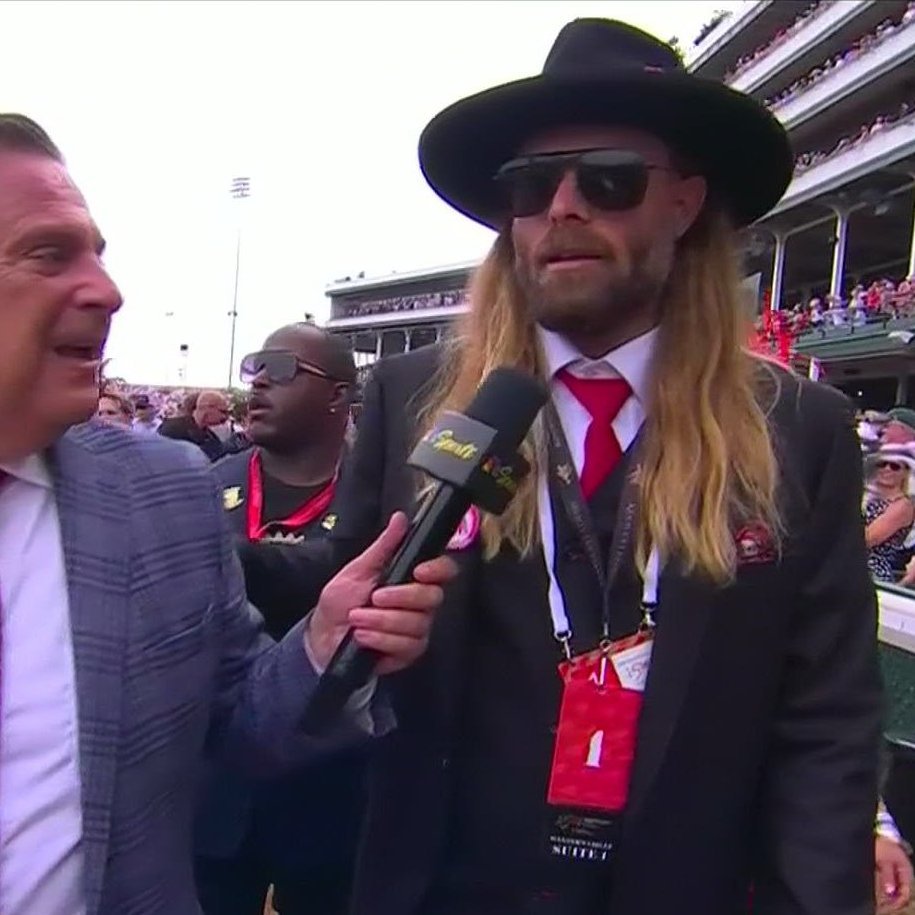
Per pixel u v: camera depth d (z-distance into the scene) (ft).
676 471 5.92
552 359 6.28
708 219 6.75
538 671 5.88
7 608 4.66
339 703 5.30
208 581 5.39
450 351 6.79
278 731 5.66
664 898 5.74
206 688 5.37
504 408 5.45
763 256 132.16
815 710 6.05
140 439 5.47
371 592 5.45
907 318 82.33
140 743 4.91
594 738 5.78
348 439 11.02
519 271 6.31
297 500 10.57
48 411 4.62
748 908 6.18
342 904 9.53
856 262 130.31
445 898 6.14
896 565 20.77
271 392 10.44
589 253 5.97
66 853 4.65
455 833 6.12
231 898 9.73
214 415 26.99
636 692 5.79
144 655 4.96
